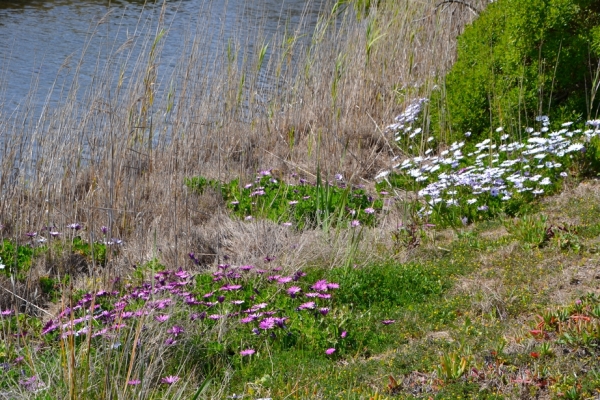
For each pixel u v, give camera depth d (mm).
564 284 5086
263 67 12242
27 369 4504
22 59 14109
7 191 7066
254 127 9211
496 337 4508
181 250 6406
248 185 7766
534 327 4480
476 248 6035
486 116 8164
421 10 10742
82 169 8031
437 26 10172
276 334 5000
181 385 4363
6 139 7309
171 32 16109
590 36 7734
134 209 6988
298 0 21172
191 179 8070
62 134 7492
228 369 4633
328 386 4277
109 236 6473
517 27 7828
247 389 4406
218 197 7695
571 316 4414
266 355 4805
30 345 4844
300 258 6180
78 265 6438
